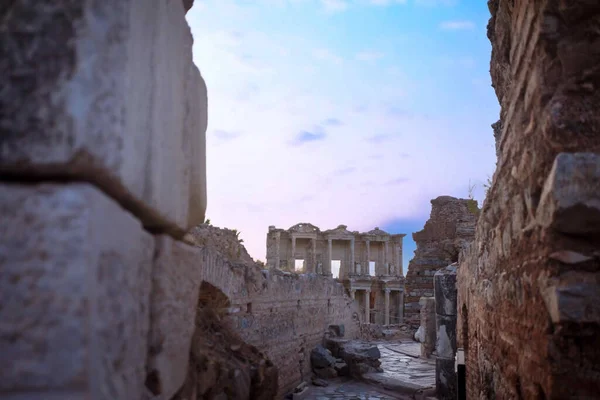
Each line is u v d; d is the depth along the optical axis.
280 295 13.61
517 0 3.68
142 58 1.77
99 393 1.36
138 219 1.90
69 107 1.37
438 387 12.29
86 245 1.32
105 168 1.46
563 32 2.91
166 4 2.12
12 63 1.39
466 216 28.88
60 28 1.42
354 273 49.09
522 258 3.46
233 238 11.91
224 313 9.83
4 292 1.29
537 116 3.03
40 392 1.24
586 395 2.56
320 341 17.20
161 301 2.07
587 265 2.65
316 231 51.31
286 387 13.51
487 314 5.56
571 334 2.58
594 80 2.85
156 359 2.01
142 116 1.77
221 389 4.01
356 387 14.66
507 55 4.34
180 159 2.34
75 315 1.28
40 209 1.33
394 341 26.06
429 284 29.00
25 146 1.36
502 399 4.45
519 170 3.55
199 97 2.81
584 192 2.57
